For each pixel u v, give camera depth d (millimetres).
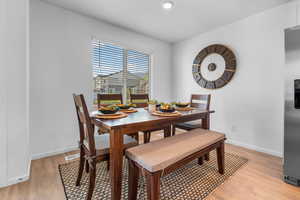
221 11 2334
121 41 2977
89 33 2562
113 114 1525
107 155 1312
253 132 2480
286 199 1331
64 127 2348
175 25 2854
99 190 1446
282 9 2129
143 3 2150
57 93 2271
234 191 1439
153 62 3592
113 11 2373
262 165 1946
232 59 2699
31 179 1618
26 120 1654
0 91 1481
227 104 2816
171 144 1423
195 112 1859
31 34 2029
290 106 1532
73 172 1763
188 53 3551
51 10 2180
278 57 2184
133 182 1223
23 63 1627
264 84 2334
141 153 1219
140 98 2723
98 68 2791
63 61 2311
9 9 1519
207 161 2078
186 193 1405
